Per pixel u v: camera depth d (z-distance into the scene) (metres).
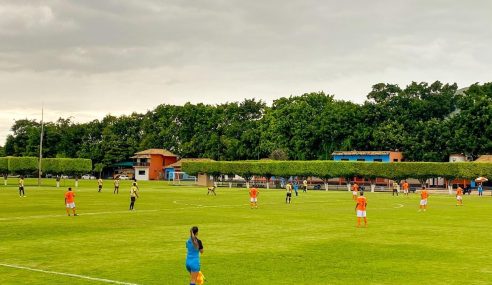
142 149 175.62
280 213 46.94
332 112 129.38
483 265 21.55
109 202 60.12
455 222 39.34
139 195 77.69
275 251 24.91
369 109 125.44
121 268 20.59
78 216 42.44
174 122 175.12
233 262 22.06
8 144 186.00
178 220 39.53
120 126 181.50
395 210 52.19
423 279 18.92
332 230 33.59
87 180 155.62
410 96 122.88
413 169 101.81
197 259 15.97
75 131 179.25
